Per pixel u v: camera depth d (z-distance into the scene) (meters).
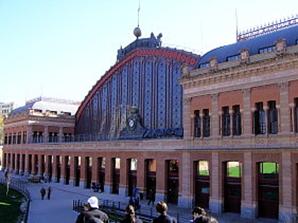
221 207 36.72
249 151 34.47
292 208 30.55
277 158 32.19
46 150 79.12
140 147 50.31
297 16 42.03
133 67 65.75
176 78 56.47
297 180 30.67
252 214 33.50
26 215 34.34
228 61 37.69
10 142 98.75
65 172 71.94
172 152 44.19
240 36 46.94
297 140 31.03
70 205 43.72
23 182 73.06
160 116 58.38
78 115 85.62
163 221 9.38
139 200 44.72
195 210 10.04
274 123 33.47
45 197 51.62
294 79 31.59
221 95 38.19
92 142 62.66
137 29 67.12
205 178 39.47
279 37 36.06
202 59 44.19
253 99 34.94
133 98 64.88
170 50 57.69
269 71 33.59
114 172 57.19
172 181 44.66
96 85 76.25
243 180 34.81
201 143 39.91
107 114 72.56
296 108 31.67
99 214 9.58
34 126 87.06
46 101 94.94
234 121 36.91
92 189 60.31
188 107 42.00
